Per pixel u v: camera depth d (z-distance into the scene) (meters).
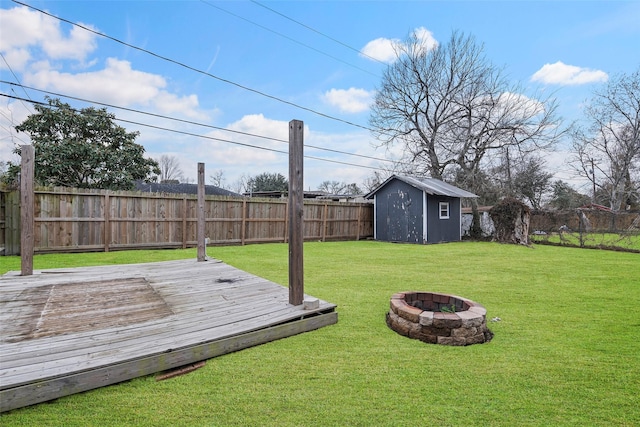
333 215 12.03
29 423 1.65
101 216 7.52
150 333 2.53
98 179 12.15
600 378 2.14
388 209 12.59
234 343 2.51
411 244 11.34
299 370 2.23
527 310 3.64
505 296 4.22
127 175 12.42
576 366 2.30
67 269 5.05
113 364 2.01
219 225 9.27
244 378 2.12
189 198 8.70
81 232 7.29
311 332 2.95
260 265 6.23
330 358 2.42
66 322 2.78
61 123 11.82
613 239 11.29
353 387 2.02
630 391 1.98
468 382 2.09
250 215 9.87
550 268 6.33
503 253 8.75
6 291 3.75
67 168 11.67
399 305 3.04
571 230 12.01
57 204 7.02
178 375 2.16
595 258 7.86
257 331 2.65
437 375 2.17
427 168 18.55
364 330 3.01
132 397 1.89
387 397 1.91
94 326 2.69
